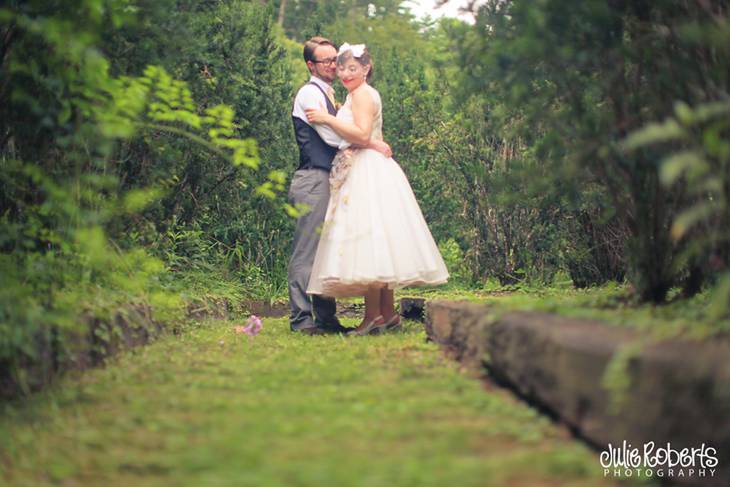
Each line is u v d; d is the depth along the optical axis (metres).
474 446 2.69
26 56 4.39
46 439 2.91
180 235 7.61
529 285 8.25
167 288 6.16
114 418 3.15
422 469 2.41
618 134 4.01
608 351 2.54
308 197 6.57
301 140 6.67
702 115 2.37
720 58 3.34
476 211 8.84
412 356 4.59
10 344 3.34
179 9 6.60
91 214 4.40
